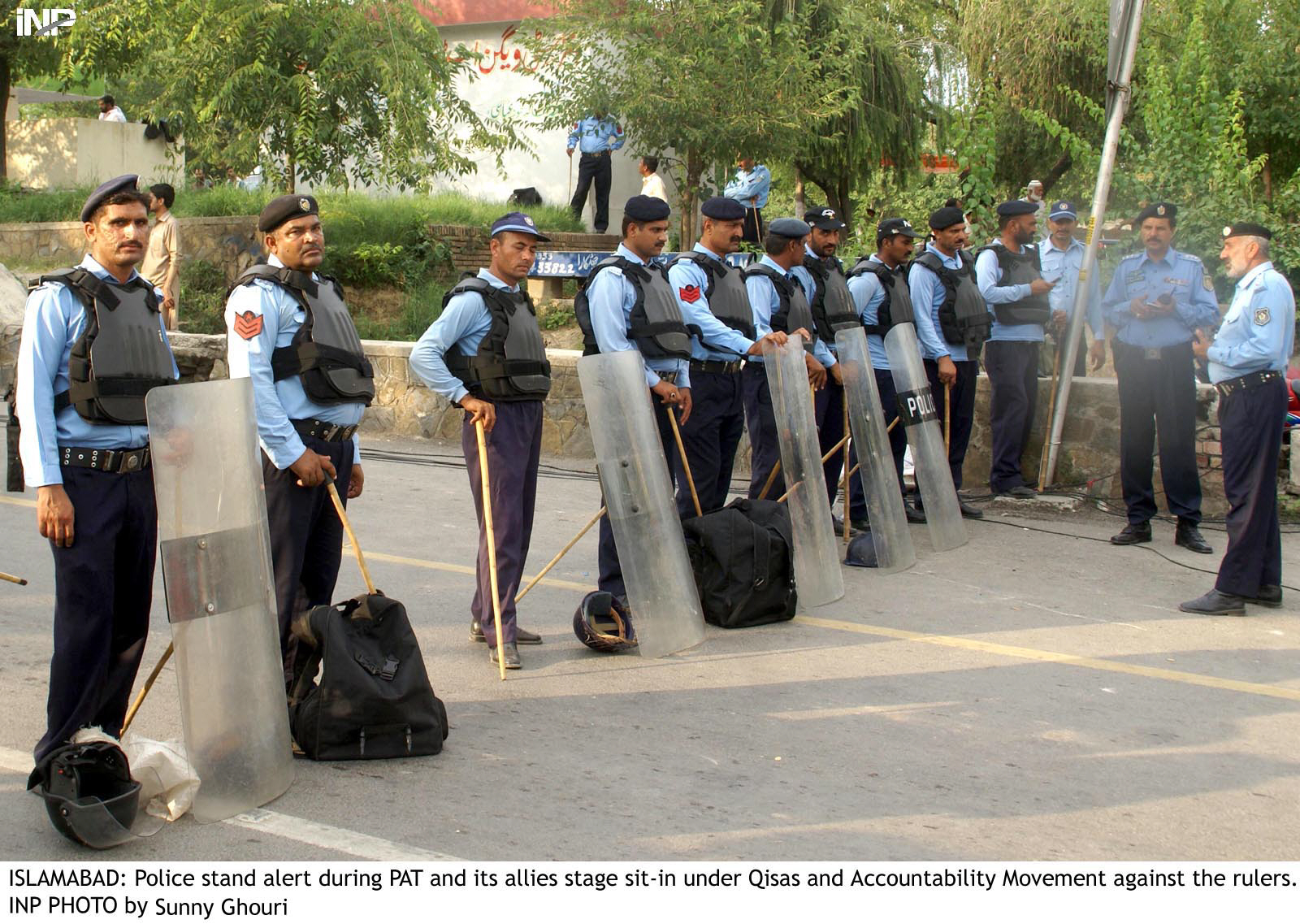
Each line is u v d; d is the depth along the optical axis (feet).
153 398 12.12
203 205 48.42
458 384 17.47
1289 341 21.24
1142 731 15.99
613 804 13.25
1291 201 44.50
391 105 45.06
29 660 17.11
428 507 27.78
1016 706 16.76
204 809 12.51
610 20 46.42
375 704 14.11
